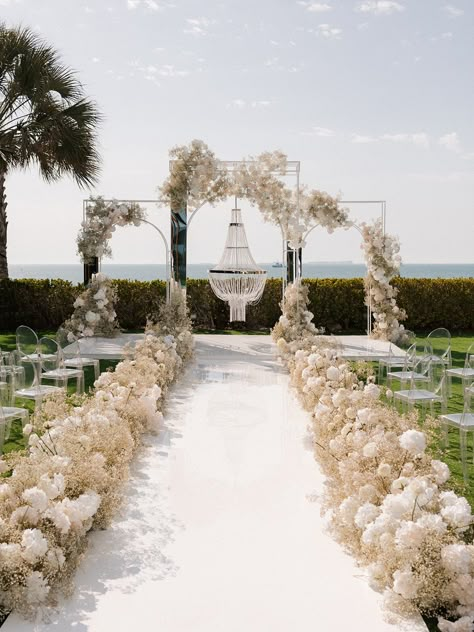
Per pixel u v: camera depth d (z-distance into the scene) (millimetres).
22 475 3004
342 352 8445
